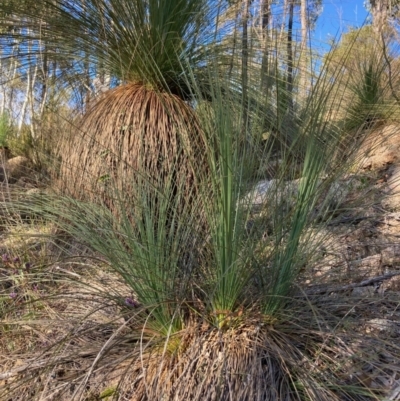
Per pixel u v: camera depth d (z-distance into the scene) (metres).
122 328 1.29
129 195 1.70
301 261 1.47
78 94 2.93
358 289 1.72
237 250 1.35
